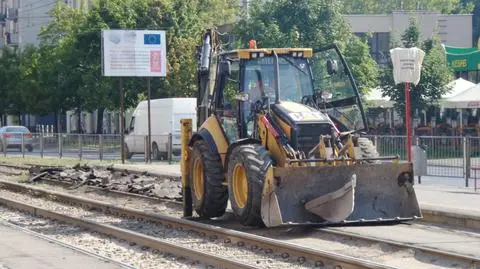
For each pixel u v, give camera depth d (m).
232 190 18.55
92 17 61.47
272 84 19.34
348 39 51.38
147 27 60.47
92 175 31.33
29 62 73.06
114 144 48.00
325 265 13.95
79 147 50.09
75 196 25.30
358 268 13.00
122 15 60.53
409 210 18.27
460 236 17.31
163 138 44.75
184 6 61.16
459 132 45.94
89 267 14.15
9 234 18.20
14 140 54.34
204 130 20.00
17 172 38.00
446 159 27.28
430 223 19.20
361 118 19.62
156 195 25.84
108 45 44.06
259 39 50.72
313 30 50.75
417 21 56.88
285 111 18.44
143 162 44.19
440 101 43.78
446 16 77.25
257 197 17.64
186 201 20.92
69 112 77.62
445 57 48.75
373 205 18.09
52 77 68.94
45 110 71.81
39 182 32.66
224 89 19.95
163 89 59.38
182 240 17.47
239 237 16.58
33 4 99.44
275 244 15.41
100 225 18.62
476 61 55.28
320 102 19.72
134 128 48.69
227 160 19.22
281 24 51.16
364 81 49.47
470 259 13.87
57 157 51.22
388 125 51.47
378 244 15.91
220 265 14.12
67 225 20.14
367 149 18.91
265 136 18.39
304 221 17.44
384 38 71.00
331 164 17.70
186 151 20.86
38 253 15.59
